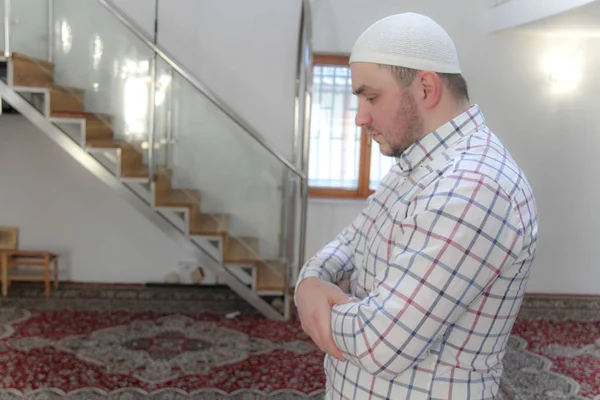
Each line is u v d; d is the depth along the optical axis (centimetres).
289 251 479
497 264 109
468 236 107
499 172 112
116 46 460
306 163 486
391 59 117
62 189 545
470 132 121
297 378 376
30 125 536
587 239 582
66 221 549
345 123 568
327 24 540
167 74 464
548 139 568
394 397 119
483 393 121
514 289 117
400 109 120
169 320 474
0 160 538
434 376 117
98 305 501
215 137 471
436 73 118
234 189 477
